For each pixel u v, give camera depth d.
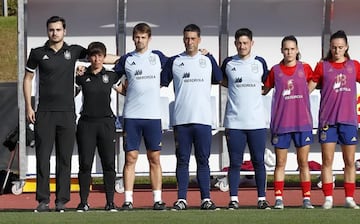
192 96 27.75
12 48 82.00
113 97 37.59
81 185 27.84
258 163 28.08
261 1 38.78
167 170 38.44
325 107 27.95
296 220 23.19
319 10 38.88
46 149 27.22
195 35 27.81
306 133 27.97
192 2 38.56
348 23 38.84
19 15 35.78
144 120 27.81
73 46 27.73
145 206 31.05
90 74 27.89
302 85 27.92
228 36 38.41
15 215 25.08
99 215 24.83
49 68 27.17
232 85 28.03
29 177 36.84
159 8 38.53
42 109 27.27
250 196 34.91
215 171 37.69
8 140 37.78
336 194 35.50
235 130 27.91
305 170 28.20
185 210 27.02
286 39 28.00
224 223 22.55
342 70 27.84
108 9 38.25
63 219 23.69
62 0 38.06
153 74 27.83
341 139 27.98
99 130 27.80
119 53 37.81
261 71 28.05
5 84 45.19
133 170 28.23
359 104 38.09
